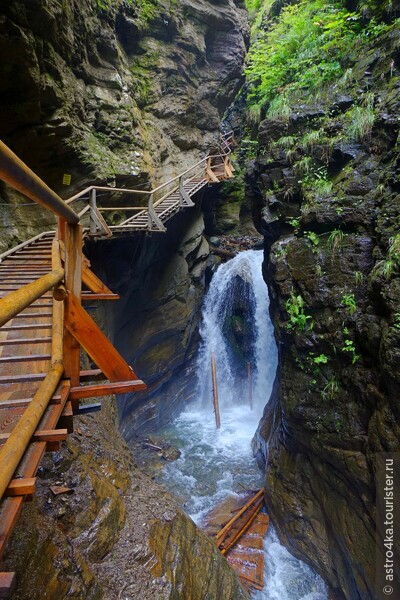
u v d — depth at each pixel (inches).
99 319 294.7
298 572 254.2
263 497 314.5
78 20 287.0
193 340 538.0
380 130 234.5
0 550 38.8
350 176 240.8
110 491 158.7
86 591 113.1
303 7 394.6
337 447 218.7
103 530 137.3
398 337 176.2
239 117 672.4
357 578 204.1
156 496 184.5
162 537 156.5
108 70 352.5
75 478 147.6
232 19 545.6
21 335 114.7
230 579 184.4
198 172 518.0
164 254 429.4
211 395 534.9
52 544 115.1
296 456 269.0
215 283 562.3
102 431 213.6
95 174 303.1
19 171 45.6
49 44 240.8
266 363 505.7
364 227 226.5
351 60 281.3
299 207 277.6
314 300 237.3
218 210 656.4
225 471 366.3
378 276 199.9
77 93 291.1
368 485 195.3
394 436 180.7
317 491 247.3
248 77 628.1
